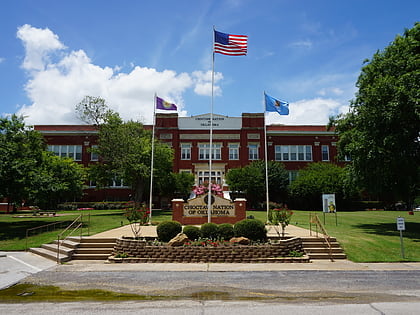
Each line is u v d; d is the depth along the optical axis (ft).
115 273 35.86
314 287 29.63
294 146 148.05
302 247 46.78
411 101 57.47
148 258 42.47
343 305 24.00
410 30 68.69
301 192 125.29
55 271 37.11
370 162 65.46
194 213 67.51
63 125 152.25
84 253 45.93
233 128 147.95
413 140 65.26
